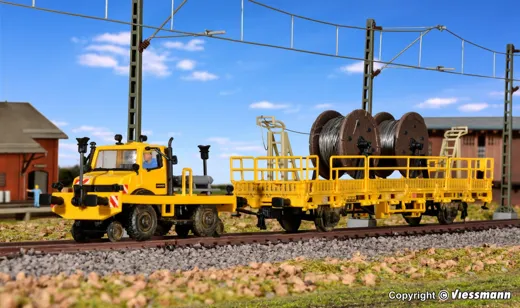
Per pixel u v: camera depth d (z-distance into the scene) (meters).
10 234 20.16
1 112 40.91
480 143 40.59
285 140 19.66
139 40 17.38
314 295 10.20
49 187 40.41
